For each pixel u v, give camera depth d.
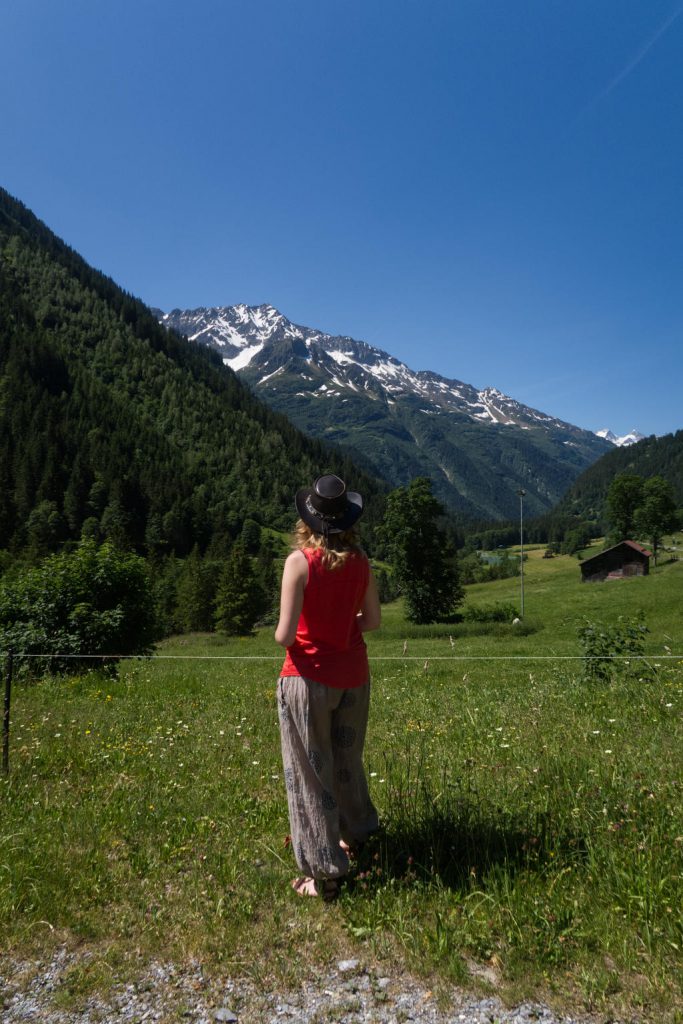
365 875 3.22
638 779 4.37
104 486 166.00
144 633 17.20
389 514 57.19
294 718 3.26
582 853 3.37
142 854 3.79
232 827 4.18
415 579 56.28
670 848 3.27
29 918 3.09
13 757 6.02
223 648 38.81
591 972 2.48
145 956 2.80
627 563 86.50
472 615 53.28
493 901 2.95
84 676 13.48
